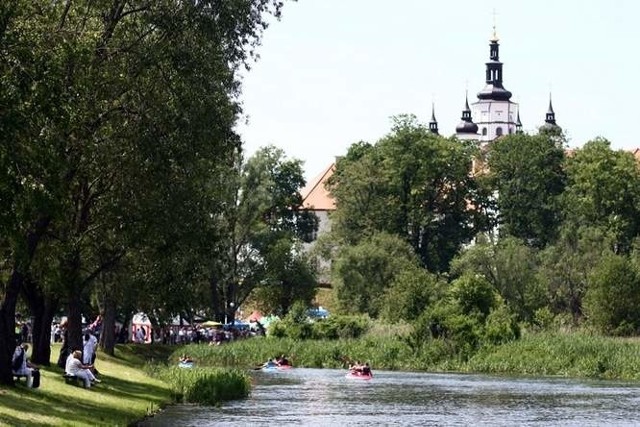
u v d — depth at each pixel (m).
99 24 75.12
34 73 54.00
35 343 95.56
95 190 89.44
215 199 99.25
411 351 175.00
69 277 89.75
